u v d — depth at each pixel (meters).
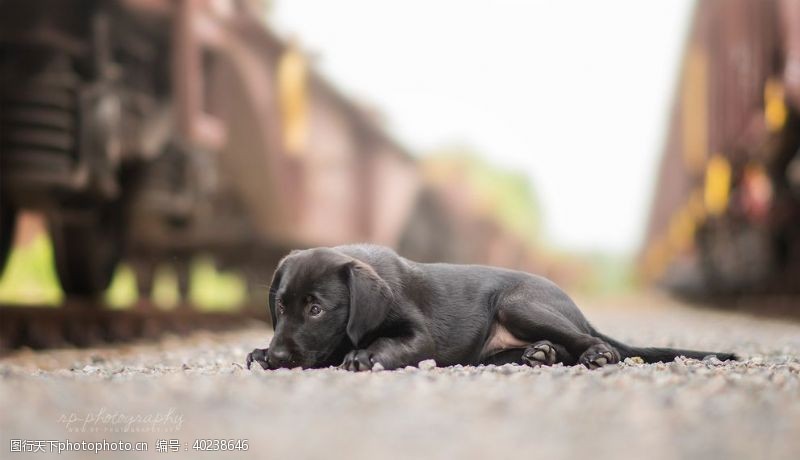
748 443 2.67
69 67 9.95
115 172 11.28
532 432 2.82
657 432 2.84
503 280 5.50
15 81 9.68
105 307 10.23
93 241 11.84
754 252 21.03
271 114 16.94
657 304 33.78
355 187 22.53
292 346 4.80
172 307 12.41
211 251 18.11
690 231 31.27
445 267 5.49
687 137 30.44
